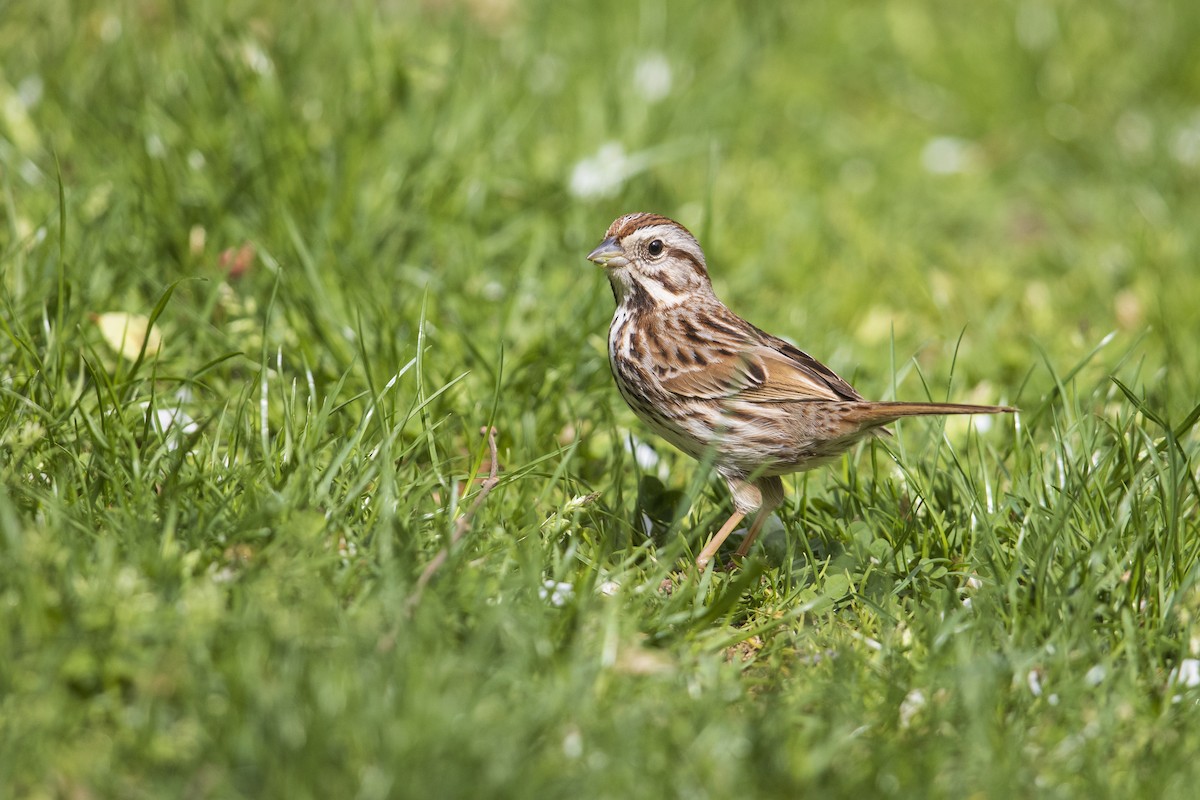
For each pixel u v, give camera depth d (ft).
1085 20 63.10
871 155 55.42
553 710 19.97
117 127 40.04
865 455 32.78
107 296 33.50
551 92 50.31
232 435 26.58
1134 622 24.53
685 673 22.26
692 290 31.42
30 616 20.16
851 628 24.77
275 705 19.07
